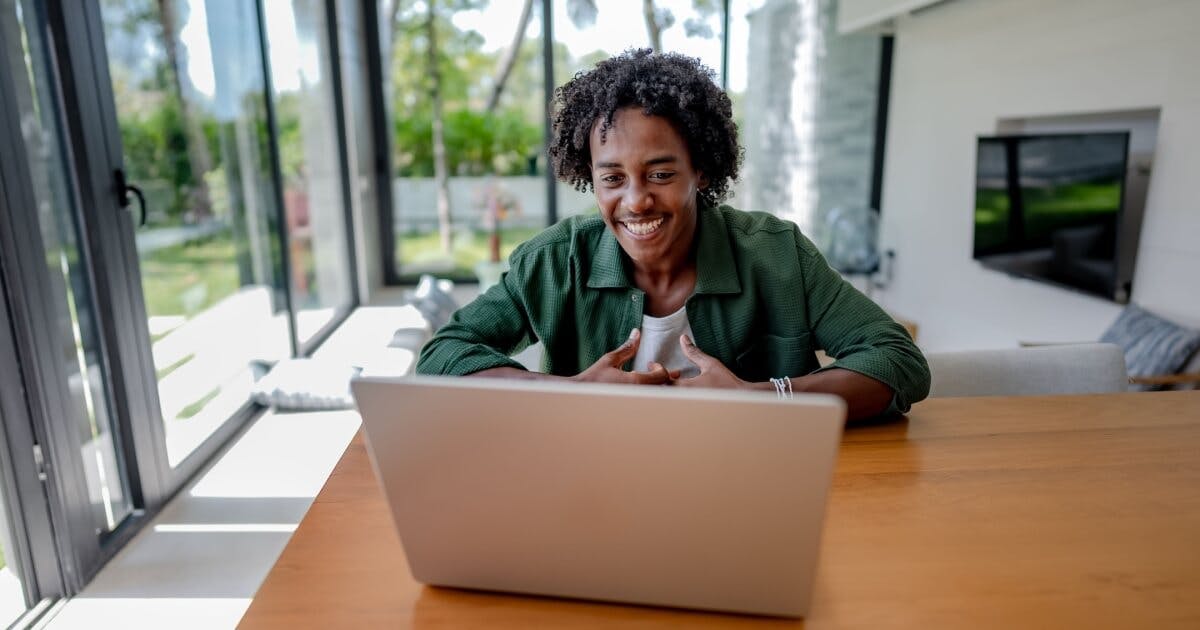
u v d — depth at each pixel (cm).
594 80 99
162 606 171
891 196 434
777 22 428
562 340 117
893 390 97
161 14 232
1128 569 68
